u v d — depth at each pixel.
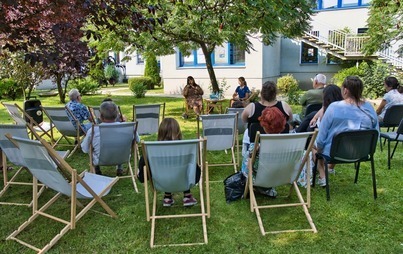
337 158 3.40
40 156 2.74
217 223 3.12
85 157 5.31
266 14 5.96
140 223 3.16
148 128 5.51
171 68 15.73
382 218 3.12
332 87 3.86
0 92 13.83
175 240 2.87
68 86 14.81
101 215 3.32
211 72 9.94
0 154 4.48
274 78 16.00
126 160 3.90
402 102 5.39
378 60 13.05
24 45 3.24
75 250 2.74
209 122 4.31
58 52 3.22
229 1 6.41
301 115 5.24
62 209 3.47
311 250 2.66
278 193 3.74
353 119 3.41
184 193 3.45
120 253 2.70
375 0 10.98
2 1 2.87
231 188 3.59
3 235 2.98
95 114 5.88
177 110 10.34
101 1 3.27
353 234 2.87
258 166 3.00
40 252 2.69
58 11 3.27
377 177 4.14
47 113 5.38
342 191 3.74
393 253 2.59
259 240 2.83
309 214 3.12
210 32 7.26
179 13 7.05
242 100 8.77
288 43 16.42
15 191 3.97
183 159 2.84
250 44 10.12
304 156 3.07
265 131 3.22
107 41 7.76
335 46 14.60
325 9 15.70
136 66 22.12
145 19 3.75
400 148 5.42
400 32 10.22
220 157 5.18
